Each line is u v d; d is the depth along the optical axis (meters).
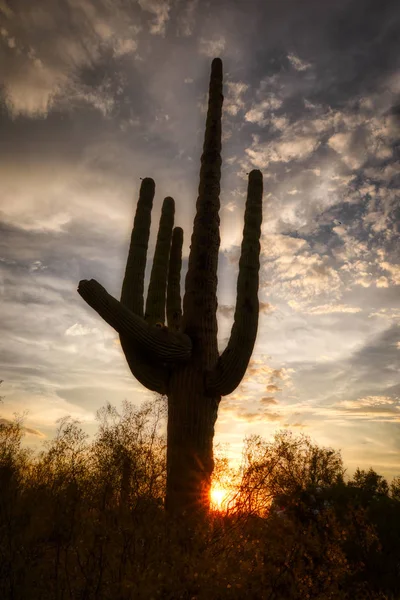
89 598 2.79
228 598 2.76
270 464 4.16
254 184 6.75
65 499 3.34
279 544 3.44
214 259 6.66
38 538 3.29
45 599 3.04
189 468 5.50
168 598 2.65
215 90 7.59
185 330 6.31
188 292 6.50
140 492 3.67
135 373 6.19
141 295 6.76
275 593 3.17
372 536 4.92
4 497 3.62
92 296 5.94
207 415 5.82
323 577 3.50
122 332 5.87
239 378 5.84
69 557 3.03
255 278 6.20
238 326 5.92
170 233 7.62
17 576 3.09
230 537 3.50
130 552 2.96
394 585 4.66
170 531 3.21
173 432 5.77
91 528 2.94
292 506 4.16
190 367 6.01
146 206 7.21
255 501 3.91
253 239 6.39
